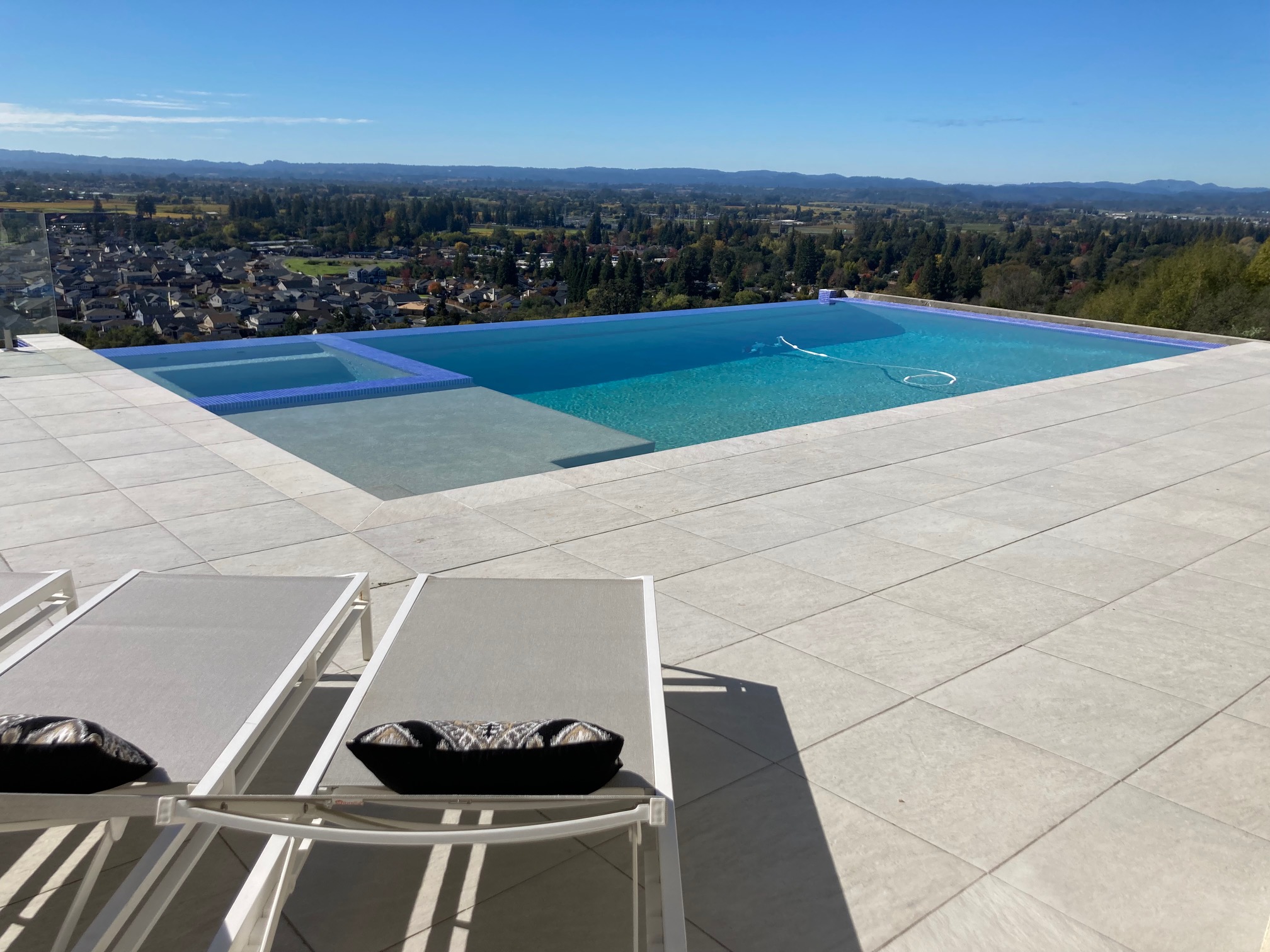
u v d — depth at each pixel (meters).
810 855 2.03
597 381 9.59
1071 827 2.15
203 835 1.64
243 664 2.10
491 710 1.94
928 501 4.58
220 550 3.71
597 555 3.76
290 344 9.87
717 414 8.37
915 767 2.38
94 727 1.56
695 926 1.81
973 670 2.90
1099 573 3.73
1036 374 10.20
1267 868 2.02
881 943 1.78
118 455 4.99
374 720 1.88
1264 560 3.91
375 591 3.35
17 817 1.50
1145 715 2.66
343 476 5.46
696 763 2.37
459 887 1.90
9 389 6.52
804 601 3.39
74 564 3.53
